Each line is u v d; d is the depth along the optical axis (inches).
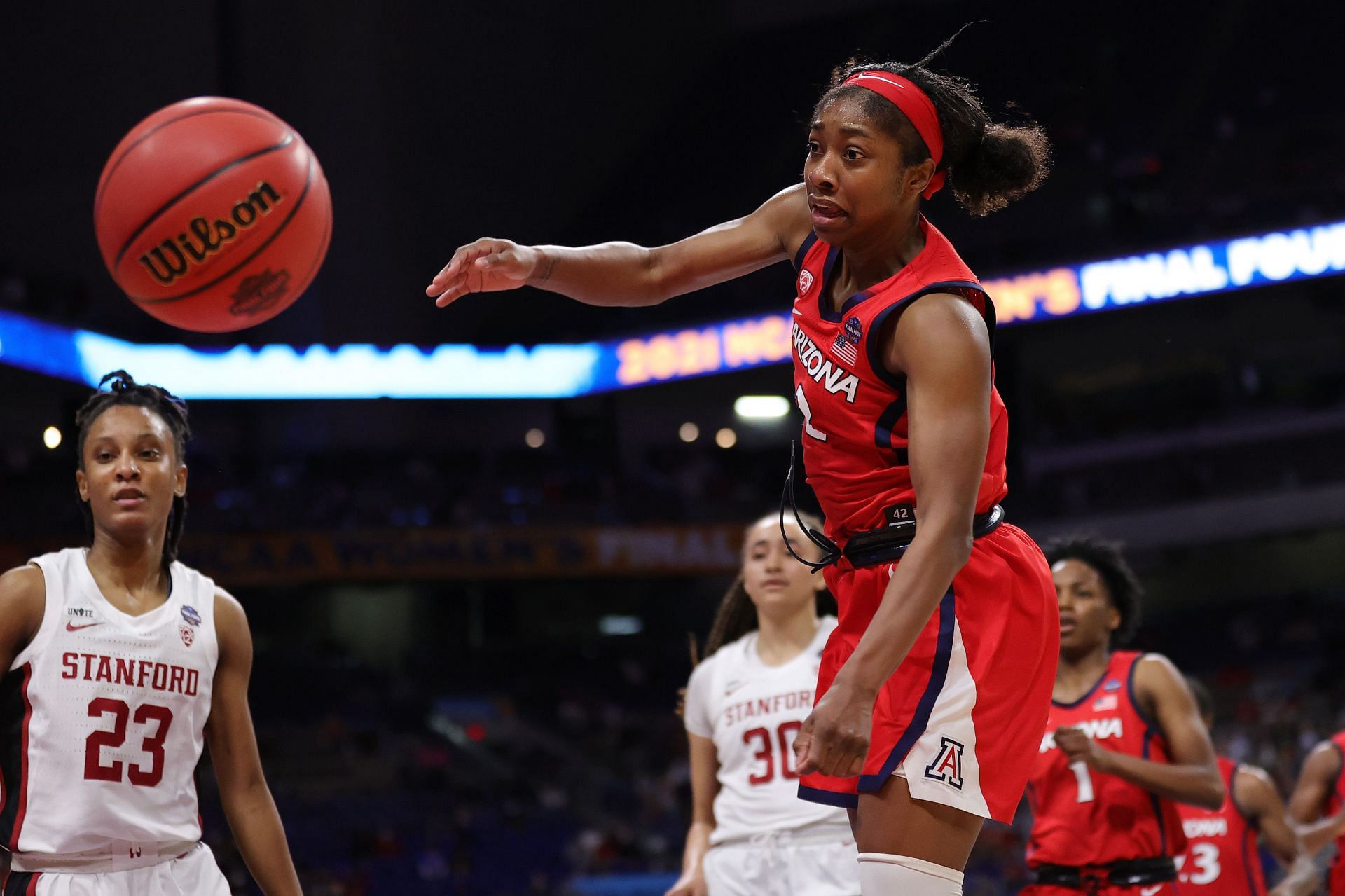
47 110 1306.6
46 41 1293.1
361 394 1457.9
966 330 129.2
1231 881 327.3
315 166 210.7
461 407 1636.3
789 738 273.7
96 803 181.8
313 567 1400.1
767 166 1736.0
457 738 1445.6
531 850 1218.0
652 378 1507.1
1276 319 1529.3
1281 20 1637.6
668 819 1279.5
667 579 1701.5
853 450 139.7
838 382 137.9
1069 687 285.9
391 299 1472.7
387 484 1498.5
